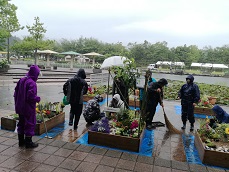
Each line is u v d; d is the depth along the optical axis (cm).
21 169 323
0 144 403
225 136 437
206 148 380
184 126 580
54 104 594
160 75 3562
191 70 5591
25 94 374
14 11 2261
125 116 499
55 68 2662
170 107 862
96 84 1501
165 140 484
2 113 629
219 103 984
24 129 392
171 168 351
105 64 573
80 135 476
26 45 2494
